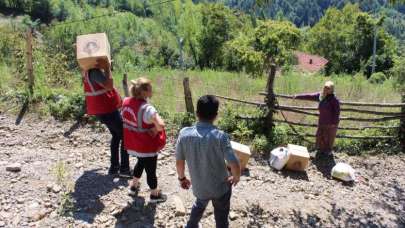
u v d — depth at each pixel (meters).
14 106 8.96
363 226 5.94
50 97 9.34
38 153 7.16
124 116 5.42
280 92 13.02
